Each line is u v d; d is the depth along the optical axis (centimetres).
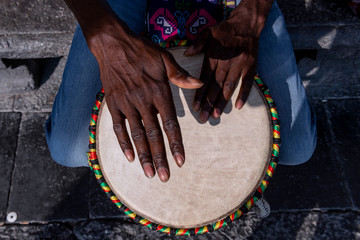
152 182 105
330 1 167
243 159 106
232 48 112
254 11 120
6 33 162
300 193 173
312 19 164
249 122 108
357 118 189
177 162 91
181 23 129
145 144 94
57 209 171
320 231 166
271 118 108
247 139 107
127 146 96
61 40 165
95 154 107
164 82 99
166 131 94
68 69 133
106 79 104
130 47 104
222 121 108
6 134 187
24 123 190
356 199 172
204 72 109
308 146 133
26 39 163
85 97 130
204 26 128
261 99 110
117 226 168
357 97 195
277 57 132
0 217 169
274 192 173
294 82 132
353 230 166
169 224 102
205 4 129
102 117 110
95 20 108
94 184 176
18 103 195
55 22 164
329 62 199
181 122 108
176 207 103
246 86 109
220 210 102
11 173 178
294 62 135
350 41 169
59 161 138
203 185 104
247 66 111
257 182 104
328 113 191
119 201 105
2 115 191
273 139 107
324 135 185
